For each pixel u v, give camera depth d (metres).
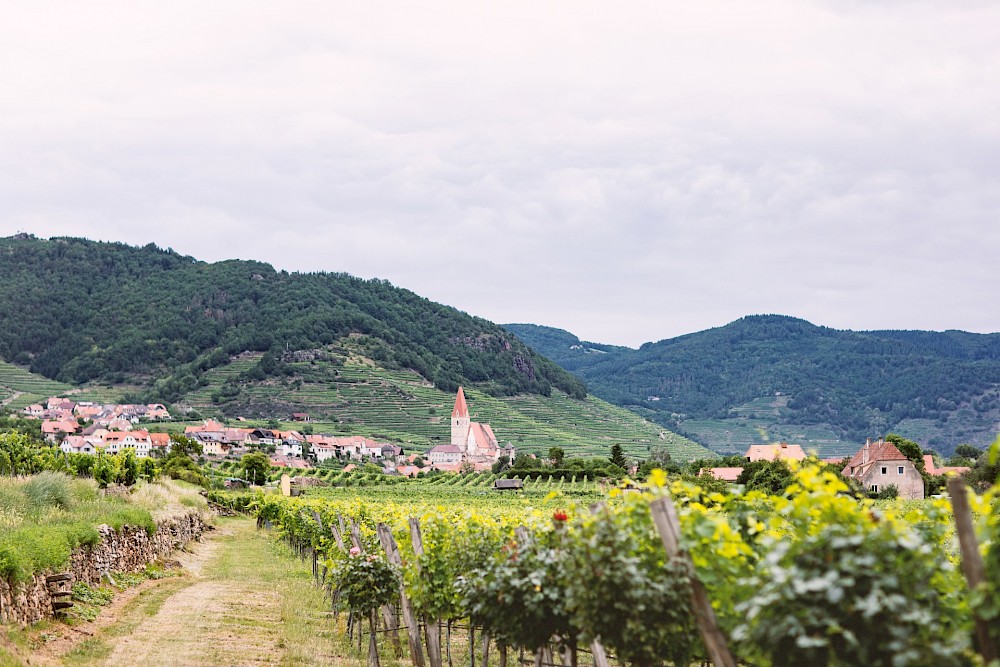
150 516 30.08
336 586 17.34
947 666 5.43
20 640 13.24
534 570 10.18
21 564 14.29
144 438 164.38
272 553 42.56
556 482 109.62
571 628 10.25
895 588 5.64
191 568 33.06
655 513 7.16
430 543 15.27
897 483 72.19
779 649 5.99
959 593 6.73
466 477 132.00
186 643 16.19
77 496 27.83
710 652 7.14
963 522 5.36
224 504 77.81
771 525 7.61
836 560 5.86
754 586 6.39
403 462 187.50
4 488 23.53
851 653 5.68
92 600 19.19
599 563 7.85
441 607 14.77
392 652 18.55
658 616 7.70
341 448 188.88
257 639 17.28
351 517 27.22
